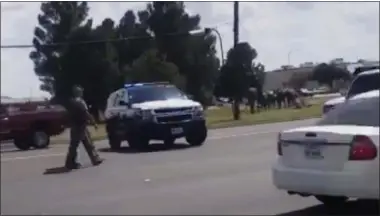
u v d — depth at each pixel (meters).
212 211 10.09
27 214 10.25
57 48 62.47
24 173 15.56
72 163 16.28
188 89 68.50
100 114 57.78
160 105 21.41
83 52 58.09
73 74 58.22
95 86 57.59
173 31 69.50
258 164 15.82
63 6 64.06
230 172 14.58
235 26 42.16
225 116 45.28
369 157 8.87
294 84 102.12
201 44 70.25
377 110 9.77
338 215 9.75
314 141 9.36
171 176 14.26
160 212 10.06
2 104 25.33
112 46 62.56
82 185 13.34
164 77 56.50
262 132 26.86
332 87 84.25
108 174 14.97
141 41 67.44
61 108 25.77
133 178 14.16
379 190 8.86
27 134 25.06
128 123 21.53
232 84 40.66
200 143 22.30
